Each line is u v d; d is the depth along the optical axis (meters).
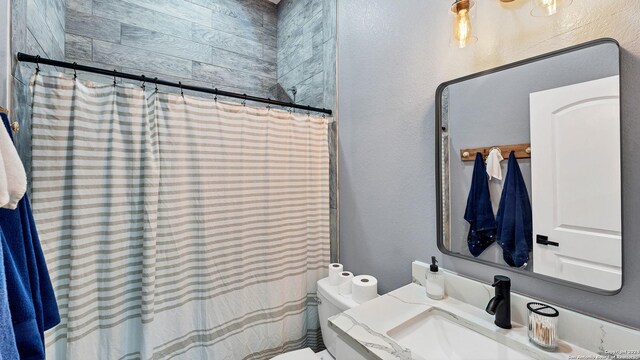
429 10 1.16
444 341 0.95
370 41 1.45
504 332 0.84
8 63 0.83
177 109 1.23
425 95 1.19
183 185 1.26
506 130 0.94
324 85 1.78
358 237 1.55
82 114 1.03
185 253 1.27
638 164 0.69
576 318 0.78
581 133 0.78
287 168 1.57
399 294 1.10
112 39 1.72
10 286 0.66
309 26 1.94
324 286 1.43
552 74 0.84
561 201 0.82
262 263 1.50
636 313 0.70
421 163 1.21
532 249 0.89
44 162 0.97
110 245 1.08
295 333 1.62
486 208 1.00
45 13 1.21
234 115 1.39
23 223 0.75
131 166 1.14
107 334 1.08
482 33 0.99
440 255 1.15
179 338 1.26
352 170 1.58
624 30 0.71
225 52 2.15
